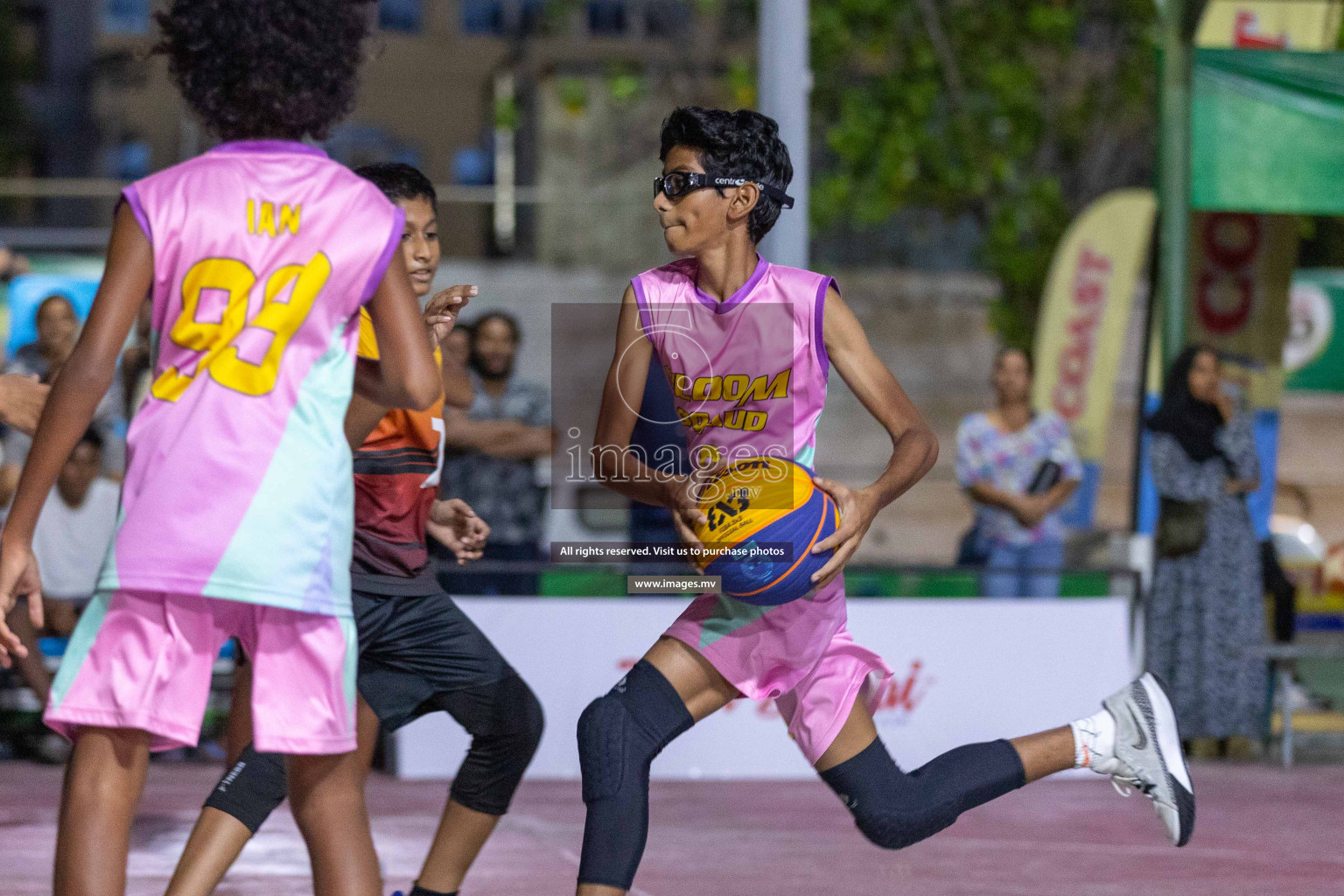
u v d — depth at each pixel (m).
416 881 4.71
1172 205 10.23
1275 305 11.45
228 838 4.11
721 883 5.72
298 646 3.20
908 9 20.30
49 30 30.53
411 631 4.55
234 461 3.10
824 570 3.92
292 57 3.25
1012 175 20.75
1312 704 11.28
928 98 20.28
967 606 8.63
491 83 31.98
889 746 8.46
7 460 8.96
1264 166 9.82
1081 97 21.83
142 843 6.45
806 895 5.50
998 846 6.55
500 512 8.46
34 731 9.08
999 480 10.65
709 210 3.98
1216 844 6.63
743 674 4.04
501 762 4.62
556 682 8.30
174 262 3.14
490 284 26.72
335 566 3.21
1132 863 6.18
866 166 20.75
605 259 28.72
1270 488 11.12
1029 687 8.67
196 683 3.16
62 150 30.39
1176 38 10.00
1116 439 25.61
